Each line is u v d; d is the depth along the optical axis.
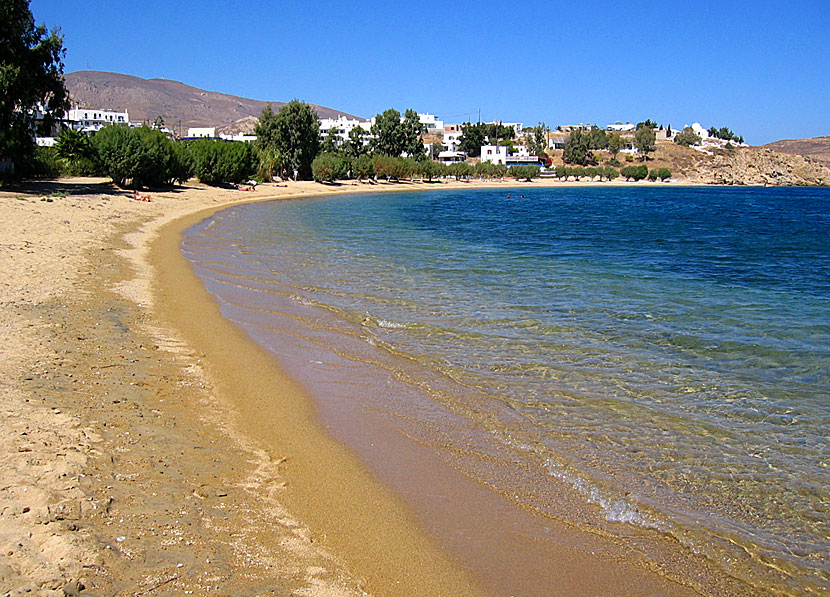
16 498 5.59
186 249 25.31
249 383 10.05
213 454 7.35
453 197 96.19
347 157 112.50
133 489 6.14
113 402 8.48
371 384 10.26
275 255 25.11
